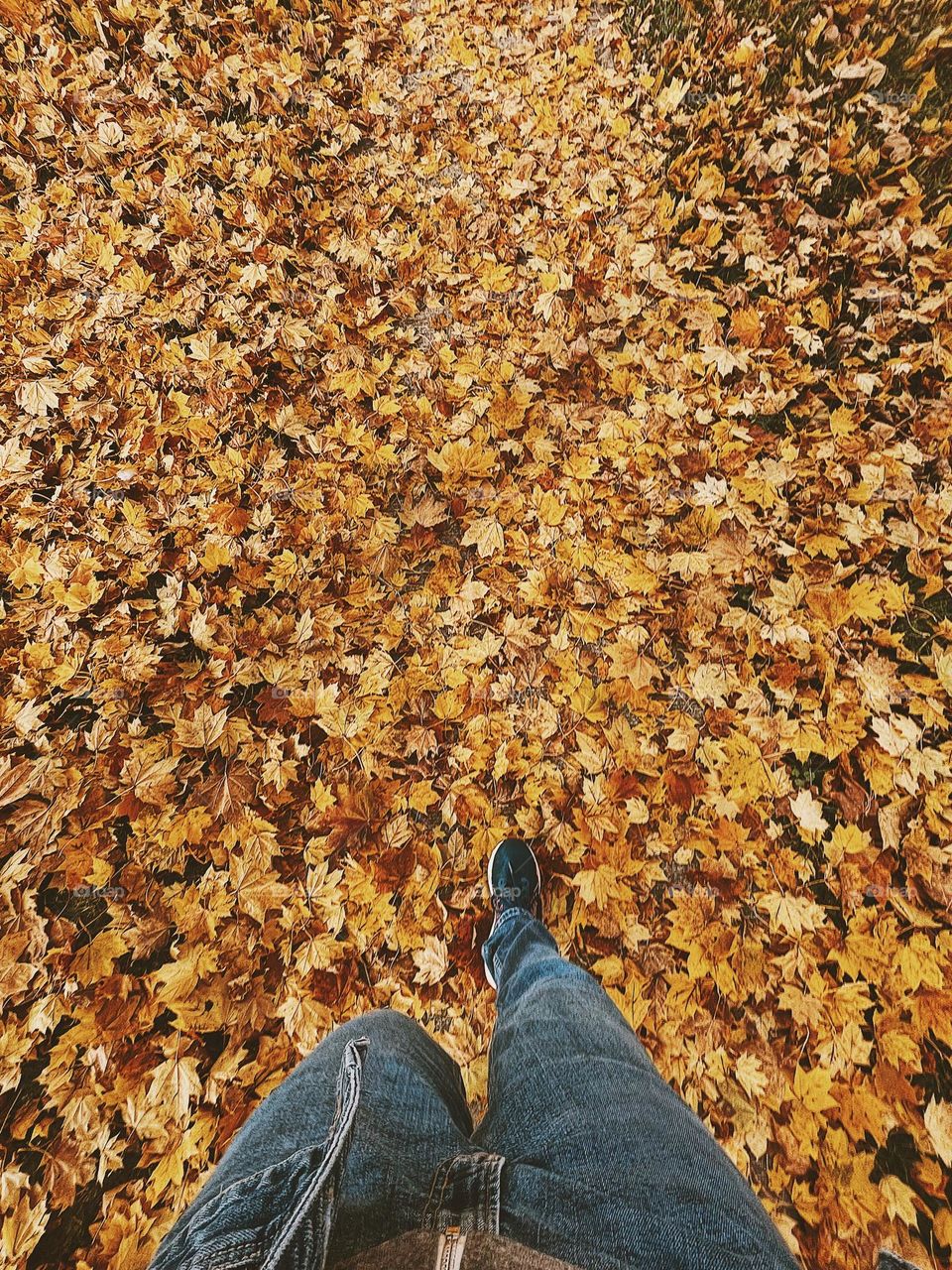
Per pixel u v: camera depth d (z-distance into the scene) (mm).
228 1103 1625
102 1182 1554
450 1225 692
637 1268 672
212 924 1834
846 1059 1551
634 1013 1651
